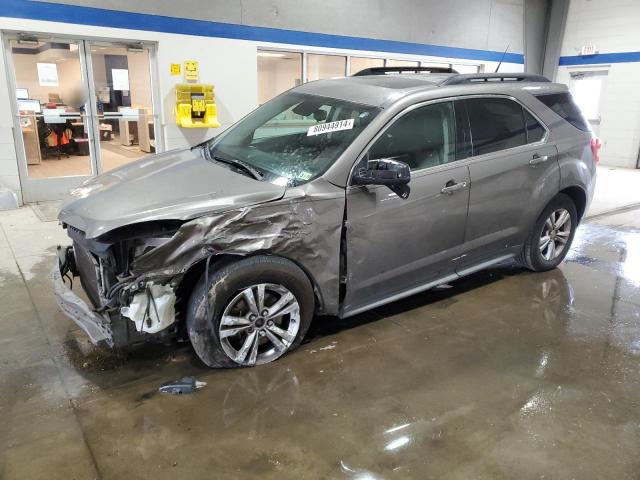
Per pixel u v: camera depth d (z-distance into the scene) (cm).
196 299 288
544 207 440
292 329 321
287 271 305
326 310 333
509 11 1227
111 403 280
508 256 436
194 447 249
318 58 962
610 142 1256
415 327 376
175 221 281
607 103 1254
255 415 273
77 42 726
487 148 390
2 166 695
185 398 286
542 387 305
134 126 798
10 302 396
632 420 277
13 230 583
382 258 342
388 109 342
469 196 376
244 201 291
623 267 511
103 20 723
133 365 317
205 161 359
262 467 238
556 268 503
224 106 856
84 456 241
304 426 266
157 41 773
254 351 311
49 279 440
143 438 254
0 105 677
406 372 317
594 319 395
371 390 298
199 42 808
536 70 1359
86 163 770
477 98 391
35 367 312
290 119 381
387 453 249
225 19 822
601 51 1246
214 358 303
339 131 342
